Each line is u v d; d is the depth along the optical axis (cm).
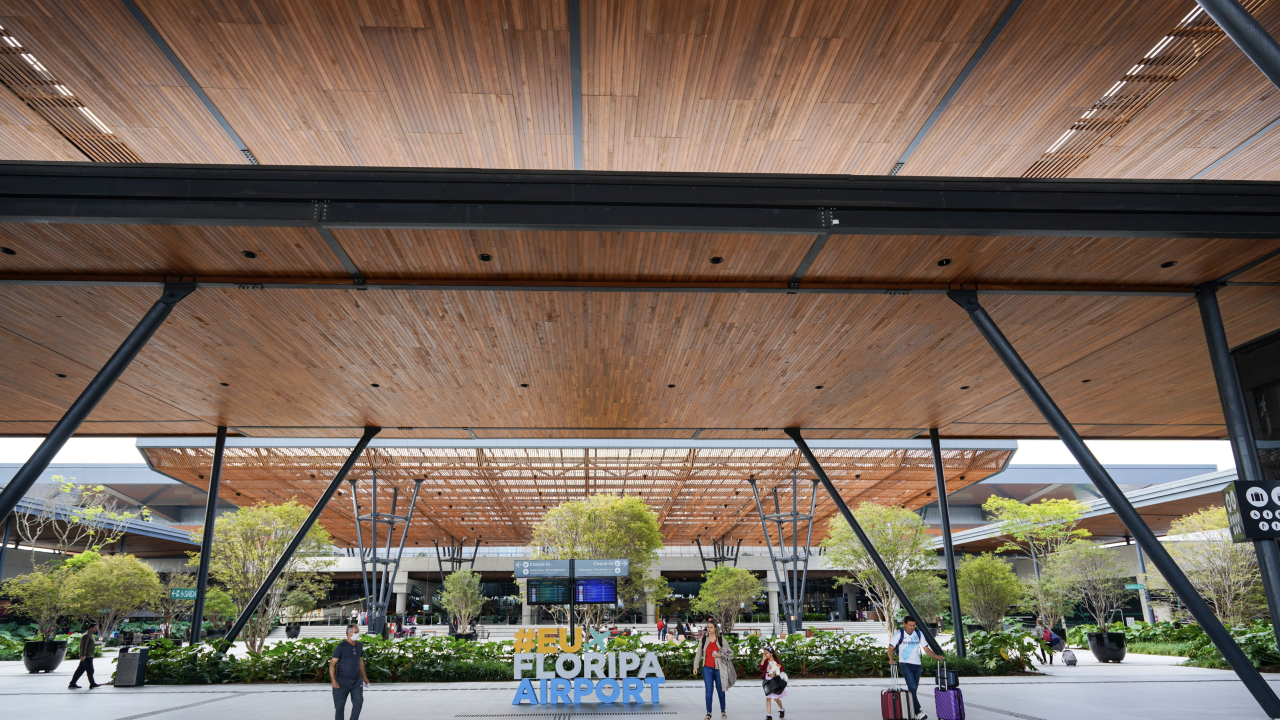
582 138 1210
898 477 4738
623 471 4759
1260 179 1386
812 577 8500
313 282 1254
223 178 1011
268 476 4544
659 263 1205
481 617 7662
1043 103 1129
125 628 5541
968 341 1572
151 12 923
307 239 1108
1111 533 6875
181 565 7775
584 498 5572
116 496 8200
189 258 1169
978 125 1184
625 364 1709
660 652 1941
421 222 1014
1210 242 1117
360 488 5056
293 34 967
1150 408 2127
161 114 1141
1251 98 1135
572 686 1442
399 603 7938
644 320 1449
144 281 1239
